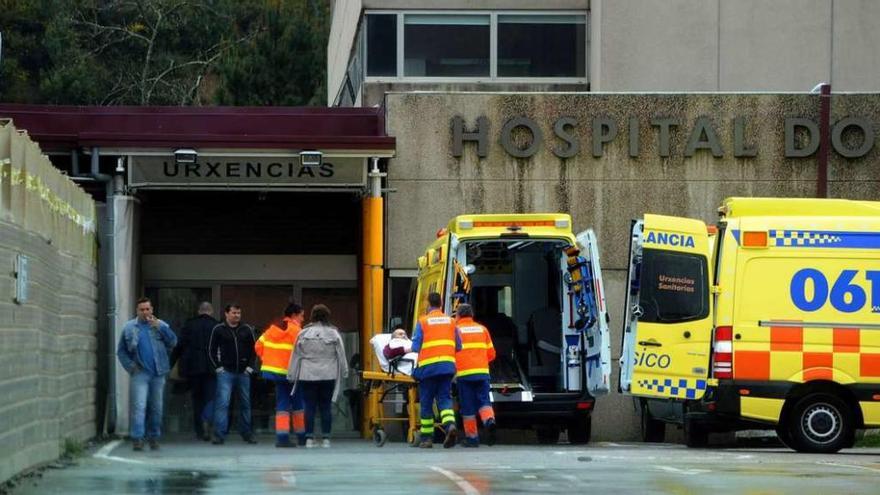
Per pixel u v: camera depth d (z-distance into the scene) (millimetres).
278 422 34469
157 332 32812
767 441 36750
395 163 41531
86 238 33969
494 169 41688
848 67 47156
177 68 92250
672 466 25062
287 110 43062
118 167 38938
